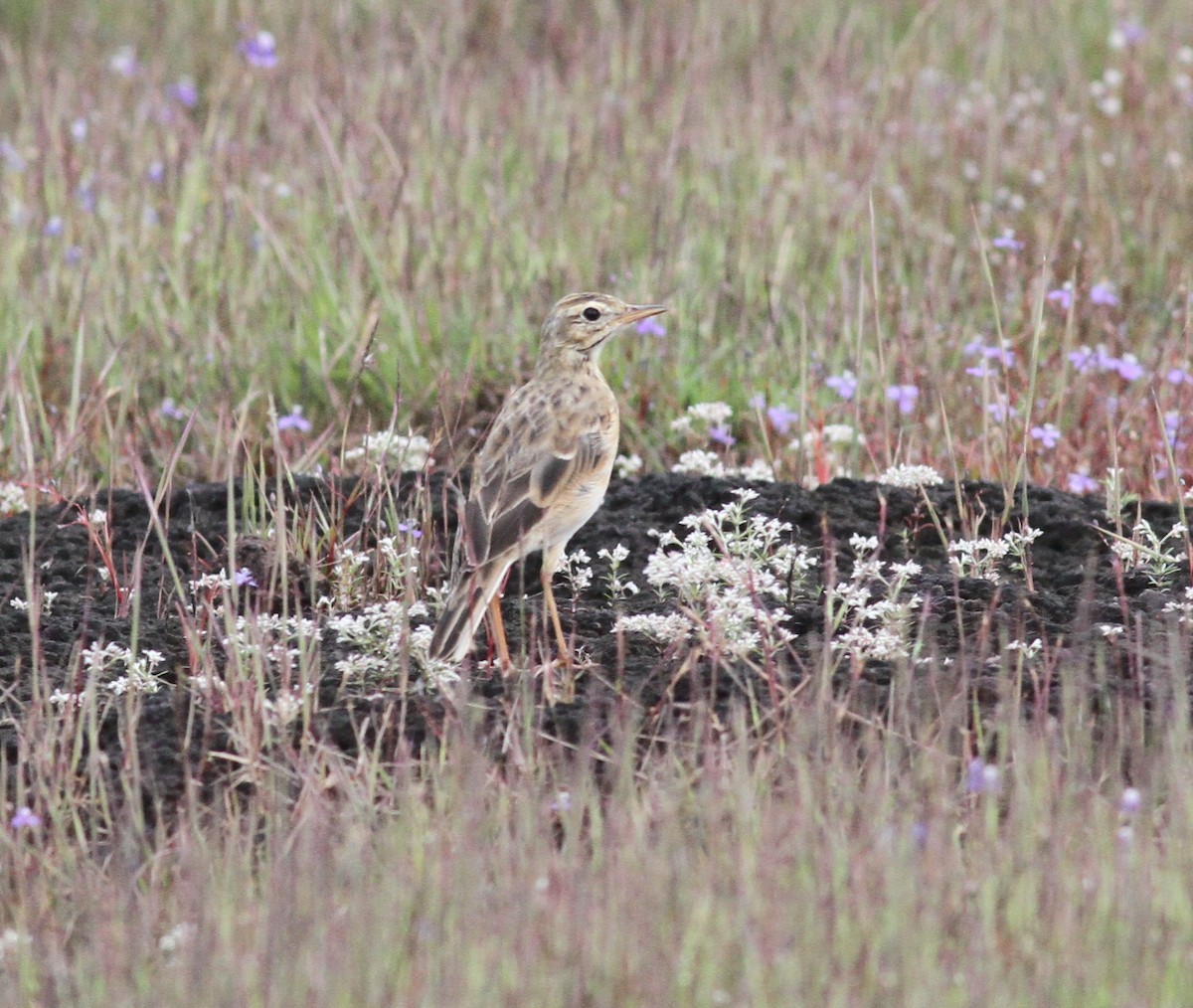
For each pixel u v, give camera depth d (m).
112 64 22.72
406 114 19.28
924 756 8.41
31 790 8.81
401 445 13.05
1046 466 13.84
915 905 7.12
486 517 9.90
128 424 14.93
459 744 8.66
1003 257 17.58
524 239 17.48
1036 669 9.71
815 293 16.92
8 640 10.68
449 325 16.17
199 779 9.13
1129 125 20.75
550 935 7.01
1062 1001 6.58
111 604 11.34
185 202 18.05
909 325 15.55
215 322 16.03
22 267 16.94
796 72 23.16
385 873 7.68
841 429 13.51
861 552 10.98
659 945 6.92
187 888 7.60
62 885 8.16
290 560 11.66
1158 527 11.90
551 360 10.86
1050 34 24.42
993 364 15.52
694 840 7.98
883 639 9.68
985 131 20.86
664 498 12.54
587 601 11.20
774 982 6.73
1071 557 11.73
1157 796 8.38
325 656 10.34
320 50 22.41
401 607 10.16
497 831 8.04
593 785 8.51
